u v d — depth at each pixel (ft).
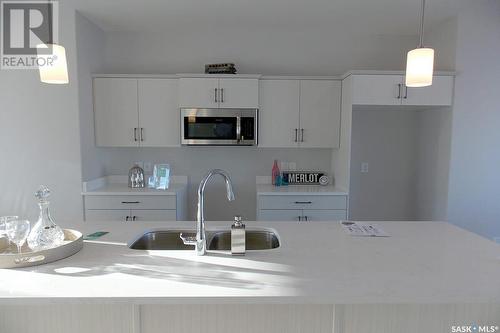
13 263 4.28
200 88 10.80
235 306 4.43
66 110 10.05
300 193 10.59
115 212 10.49
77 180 10.30
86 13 10.15
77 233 5.34
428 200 11.61
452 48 10.23
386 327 4.50
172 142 11.21
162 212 10.57
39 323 4.48
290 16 10.41
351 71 10.10
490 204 10.51
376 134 12.39
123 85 11.00
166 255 4.88
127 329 4.48
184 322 4.46
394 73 10.14
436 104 10.23
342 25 11.12
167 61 12.01
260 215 10.66
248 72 12.08
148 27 11.45
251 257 4.79
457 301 3.63
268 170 12.47
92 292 3.64
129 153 12.25
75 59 9.89
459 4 9.43
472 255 4.89
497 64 10.08
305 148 12.39
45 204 5.00
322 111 11.20
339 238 5.73
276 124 11.21
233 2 9.32
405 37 12.05
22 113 10.05
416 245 5.36
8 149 10.15
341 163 11.25
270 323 4.48
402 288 3.80
